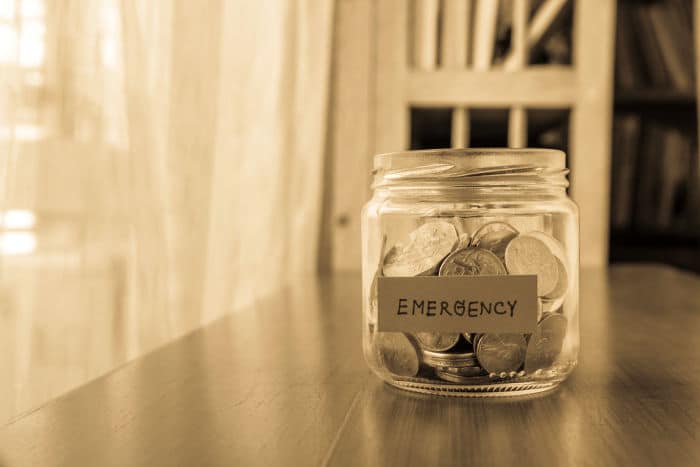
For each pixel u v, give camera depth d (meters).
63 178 0.70
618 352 0.44
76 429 0.31
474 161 0.35
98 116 0.72
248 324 0.55
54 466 0.28
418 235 0.37
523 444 0.29
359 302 0.67
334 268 1.09
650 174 1.39
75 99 0.71
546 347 0.35
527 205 0.36
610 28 1.08
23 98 0.68
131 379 0.39
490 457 0.28
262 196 0.97
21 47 0.68
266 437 0.30
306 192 1.03
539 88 1.08
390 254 0.37
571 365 0.37
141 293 0.75
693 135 1.39
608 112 1.08
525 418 0.32
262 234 0.97
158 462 0.28
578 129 1.09
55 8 0.69
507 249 0.36
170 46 0.82
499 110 1.12
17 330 0.69
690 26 1.37
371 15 1.07
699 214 1.38
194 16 0.83
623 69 1.38
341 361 0.43
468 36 1.12
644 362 0.42
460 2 1.11
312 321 0.56
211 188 0.86
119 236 0.73
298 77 1.02
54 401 0.35
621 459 0.28
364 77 1.08
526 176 0.36
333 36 1.08
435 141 1.26
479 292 0.35
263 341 0.48
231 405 0.34
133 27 0.73
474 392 0.35
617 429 0.31
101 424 0.32
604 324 0.54
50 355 0.71
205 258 0.85
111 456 0.28
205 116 0.85
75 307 0.71
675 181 1.38
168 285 0.77
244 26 0.93
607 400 0.35
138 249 0.74
